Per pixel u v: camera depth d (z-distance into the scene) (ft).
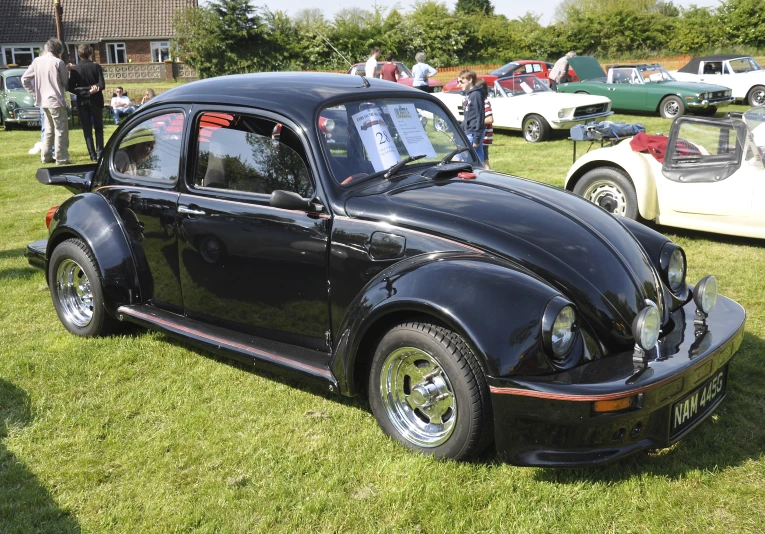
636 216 23.15
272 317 12.90
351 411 12.64
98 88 42.78
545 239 11.05
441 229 11.08
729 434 11.53
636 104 60.08
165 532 9.59
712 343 10.57
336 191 11.87
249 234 12.72
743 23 127.65
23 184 35.42
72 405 13.01
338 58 133.08
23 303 18.54
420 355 10.67
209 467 11.06
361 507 10.00
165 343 15.75
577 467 9.59
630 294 10.94
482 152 31.86
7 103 61.57
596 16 140.56
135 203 14.64
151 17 162.61
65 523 9.84
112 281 14.83
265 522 9.70
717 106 59.88
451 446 10.57
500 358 9.61
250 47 131.54
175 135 14.05
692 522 9.46
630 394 9.30
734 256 21.02
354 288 11.64
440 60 137.90
